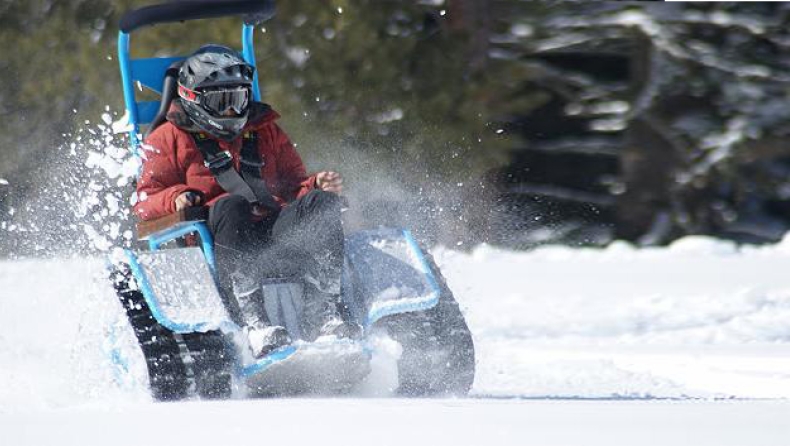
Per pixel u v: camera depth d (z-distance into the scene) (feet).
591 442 50.72
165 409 63.77
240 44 228.43
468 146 233.96
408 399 68.49
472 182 231.09
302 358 68.95
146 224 76.89
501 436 52.47
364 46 233.96
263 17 90.38
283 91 228.22
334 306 74.13
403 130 232.53
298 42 232.53
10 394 73.77
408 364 72.38
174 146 81.30
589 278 160.76
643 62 271.08
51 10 244.83
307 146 228.43
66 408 66.33
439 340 72.38
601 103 270.05
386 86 233.55
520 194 263.90
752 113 265.13
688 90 264.93
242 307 73.41
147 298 71.72
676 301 135.54
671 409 61.87
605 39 273.13
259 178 81.92
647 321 122.72
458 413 59.98
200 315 71.51
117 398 71.77
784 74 269.03
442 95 236.02
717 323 120.37
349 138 229.25
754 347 100.17
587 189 290.97
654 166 269.03
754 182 269.85
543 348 101.76
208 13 87.30
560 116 287.69
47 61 237.66
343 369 70.79
